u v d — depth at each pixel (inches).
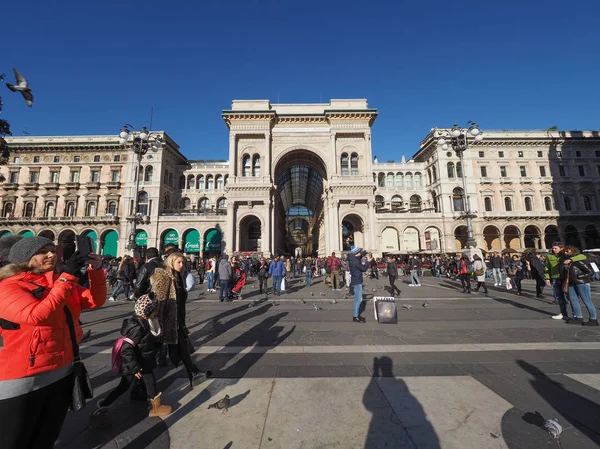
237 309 418.9
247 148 1628.9
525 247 1934.1
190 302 497.7
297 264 1464.1
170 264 164.4
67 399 88.7
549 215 1926.7
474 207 1961.1
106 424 123.4
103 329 309.3
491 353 212.5
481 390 151.6
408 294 570.6
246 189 1561.3
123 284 529.3
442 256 1547.7
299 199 2967.5
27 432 77.7
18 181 1950.1
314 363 193.6
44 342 80.1
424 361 196.1
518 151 2052.2
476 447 105.7
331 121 1641.2
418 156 2367.1
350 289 542.9
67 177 1961.1
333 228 1549.0
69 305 92.1
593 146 2059.5
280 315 367.6
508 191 1988.2
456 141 759.1
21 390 76.4
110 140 2015.3
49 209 1913.1
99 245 1854.1
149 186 1904.5
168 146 2009.1
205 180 2234.3
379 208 2066.9
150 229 1851.6
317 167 1786.4
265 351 220.5
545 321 322.7
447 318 341.7
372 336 263.7
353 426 119.6
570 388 154.0
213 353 218.1
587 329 285.3
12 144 1961.1
